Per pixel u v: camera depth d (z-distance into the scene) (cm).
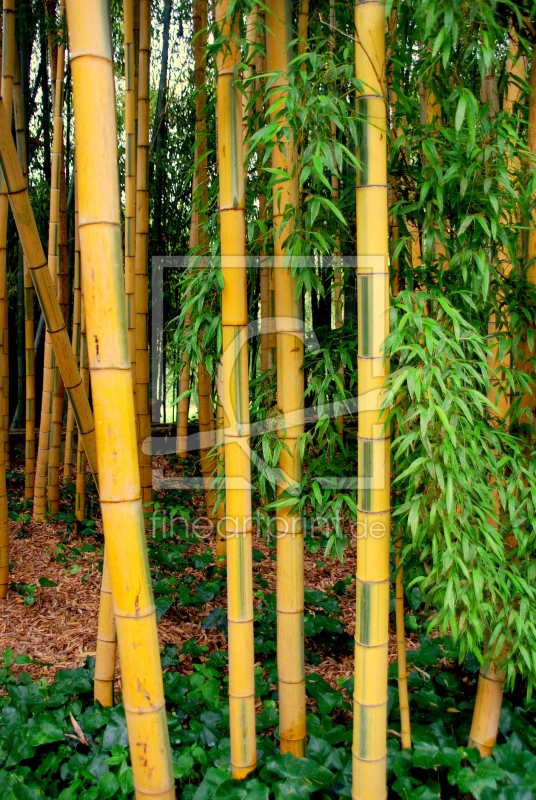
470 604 157
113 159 124
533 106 178
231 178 155
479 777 161
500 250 178
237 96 153
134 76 401
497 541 154
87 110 120
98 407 128
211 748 196
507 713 199
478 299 170
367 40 138
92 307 125
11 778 183
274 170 144
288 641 184
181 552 403
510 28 156
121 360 127
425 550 158
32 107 604
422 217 163
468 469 149
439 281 165
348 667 283
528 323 179
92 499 510
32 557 407
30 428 490
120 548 131
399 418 149
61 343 193
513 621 162
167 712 221
